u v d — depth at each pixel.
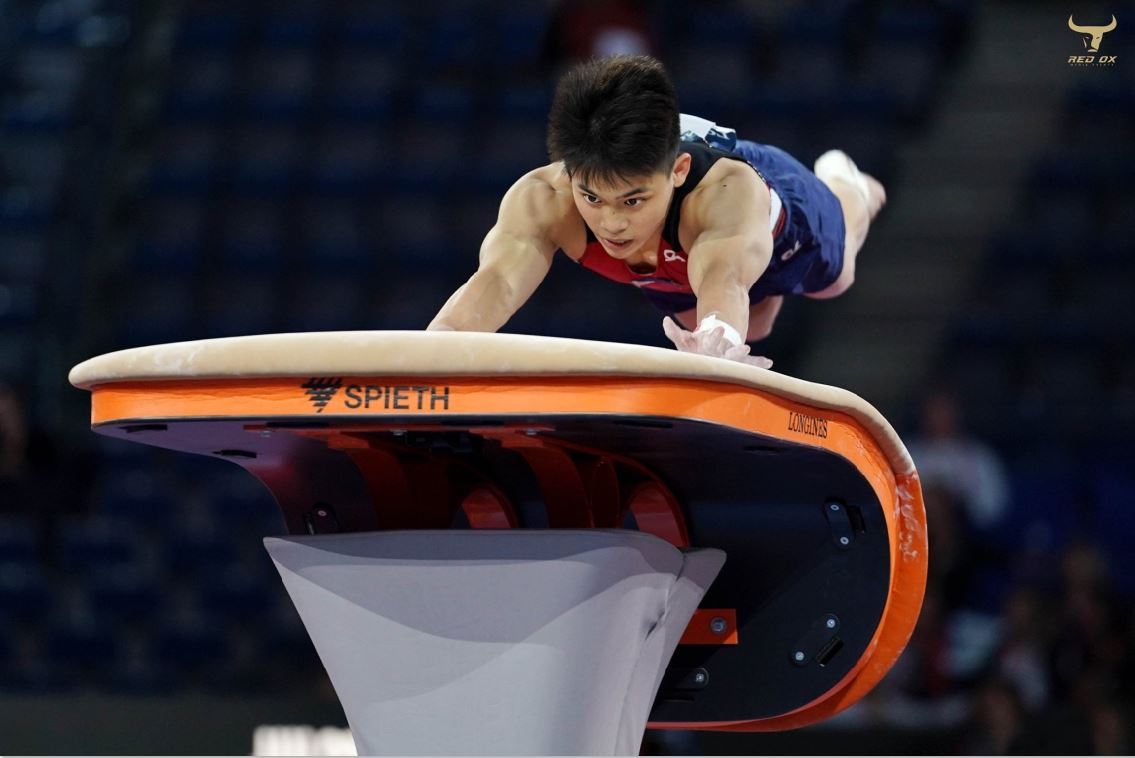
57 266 30.75
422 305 29.48
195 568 24.86
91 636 23.56
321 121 32.84
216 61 34.41
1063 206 31.16
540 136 32.16
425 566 5.29
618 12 33.16
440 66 34.09
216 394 4.98
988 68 34.03
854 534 6.72
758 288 9.32
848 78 33.47
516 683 5.30
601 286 29.14
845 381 29.17
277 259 30.16
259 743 16.25
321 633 5.55
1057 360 28.44
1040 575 22.61
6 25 36.91
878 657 6.93
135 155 33.22
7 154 33.25
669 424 5.02
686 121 8.09
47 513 24.45
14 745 16.14
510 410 4.80
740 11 35.31
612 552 5.26
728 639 7.05
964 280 30.55
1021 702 17.86
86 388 5.38
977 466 23.42
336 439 5.83
